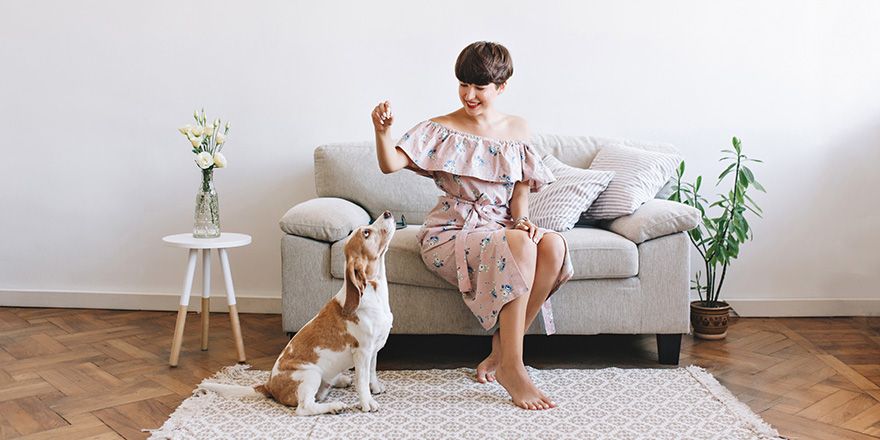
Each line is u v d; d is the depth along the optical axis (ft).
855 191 10.31
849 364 8.08
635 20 10.22
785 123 10.26
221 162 8.11
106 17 10.44
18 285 10.82
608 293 7.78
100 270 10.82
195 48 10.44
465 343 8.95
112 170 10.66
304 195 10.55
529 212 8.60
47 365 7.88
